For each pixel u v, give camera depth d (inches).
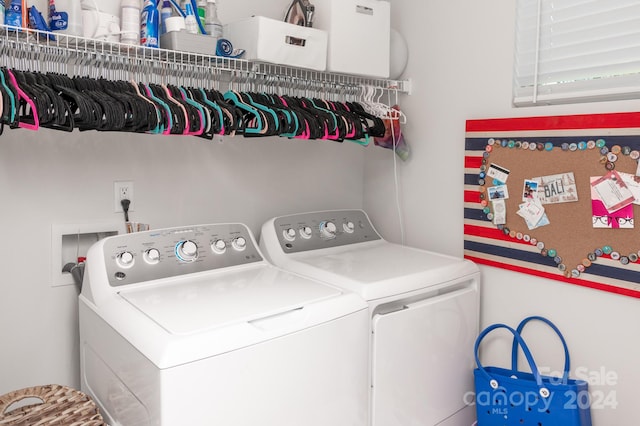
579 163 69.3
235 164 85.1
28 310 68.1
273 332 52.1
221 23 77.6
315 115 72.4
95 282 61.9
